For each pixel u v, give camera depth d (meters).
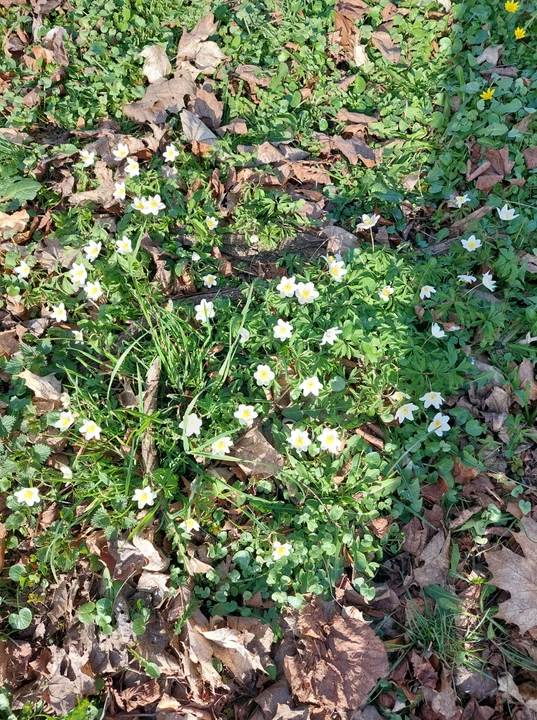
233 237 1.04
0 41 1.23
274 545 0.72
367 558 0.75
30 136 1.12
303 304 0.89
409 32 1.25
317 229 1.04
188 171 1.05
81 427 0.79
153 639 0.69
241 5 1.25
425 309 0.91
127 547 0.74
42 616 0.72
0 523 0.76
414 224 1.06
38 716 0.65
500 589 0.74
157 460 0.79
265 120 1.15
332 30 1.25
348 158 1.11
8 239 1.00
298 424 0.81
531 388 0.84
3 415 0.82
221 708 0.66
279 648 0.69
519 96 1.13
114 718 0.66
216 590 0.72
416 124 1.15
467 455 0.79
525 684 0.68
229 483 0.79
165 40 1.23
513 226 1.00
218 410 0.81
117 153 1.04
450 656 0.70
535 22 1.22
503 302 0.92
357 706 0.65
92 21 1.23
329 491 0.77
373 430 0.83
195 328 0.91
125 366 0.87
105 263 0.96
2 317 0.94
